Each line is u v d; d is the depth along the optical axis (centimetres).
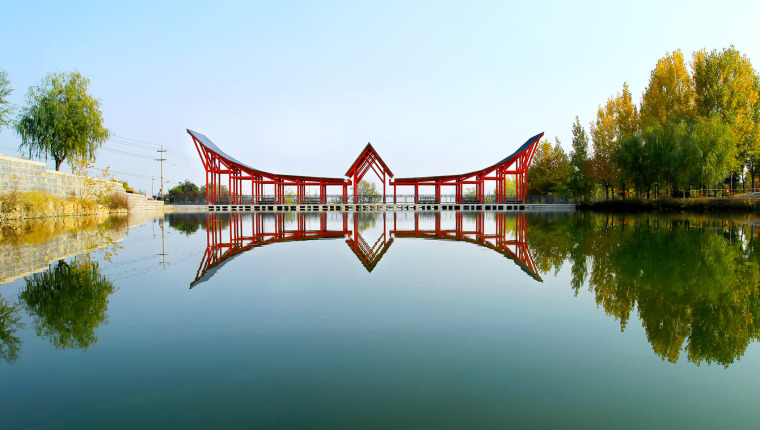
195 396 227
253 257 735
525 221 1869
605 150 3656
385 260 698
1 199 1603
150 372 257
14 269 606
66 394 229
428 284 504
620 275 551
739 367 265
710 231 1216
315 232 1332
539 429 193
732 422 201
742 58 2973
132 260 693
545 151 4662
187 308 397
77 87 2531
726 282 504
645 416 206
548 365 267
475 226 1572
